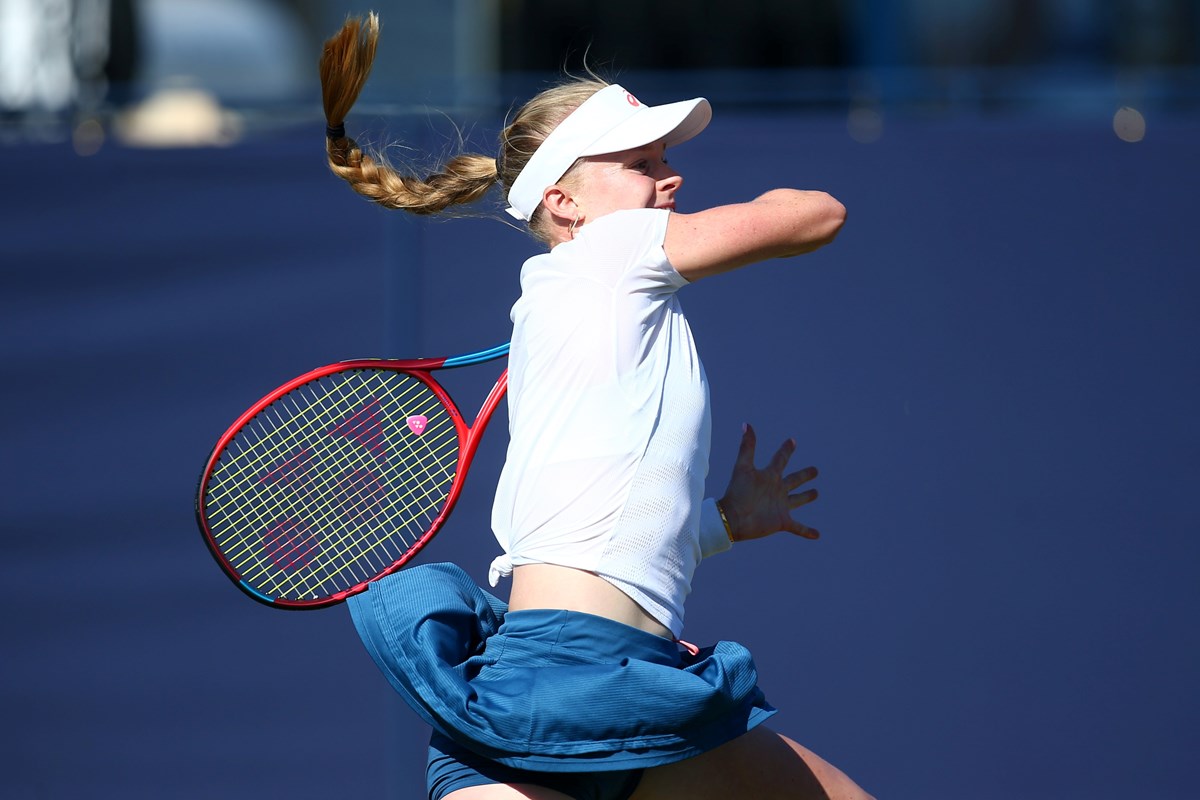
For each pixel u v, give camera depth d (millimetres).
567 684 7648
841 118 14930
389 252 15078
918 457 14445
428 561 14578
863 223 14625
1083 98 15195
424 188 9312
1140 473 14273
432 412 11961
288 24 24531
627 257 8156
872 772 14328
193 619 15133
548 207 8648
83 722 15141
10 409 15352
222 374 15250
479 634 8594
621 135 8500
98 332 15359
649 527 7875
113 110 16062
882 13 24062
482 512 14664
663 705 7648
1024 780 14227
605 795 8062
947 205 14570
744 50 24203
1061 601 14281
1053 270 14438
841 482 14477
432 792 8102
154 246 15344
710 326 14641
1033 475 14359
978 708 14289
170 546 15203
